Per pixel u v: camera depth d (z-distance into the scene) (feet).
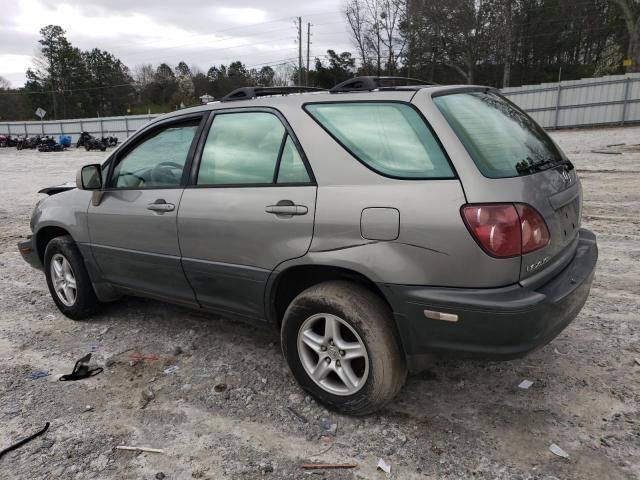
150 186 11.92
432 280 8.07
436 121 8.38
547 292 8.18
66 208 13.82
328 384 9.60
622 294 14.64
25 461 8.65
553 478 7.77
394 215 8.21
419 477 7.95
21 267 20.21
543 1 170.91
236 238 10.11
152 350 12.50
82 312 14.23
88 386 10.97
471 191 7.80
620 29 156.35
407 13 166.20
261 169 10.00
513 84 179.93
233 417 9.68
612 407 9.41
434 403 9.81
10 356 12.51
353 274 9.07
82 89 274.98
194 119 11.42
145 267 12.14
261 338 12.85
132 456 8.71
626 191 30.89
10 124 163.43
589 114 85.61
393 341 8.76
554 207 8.75
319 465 8.30
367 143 8.89
